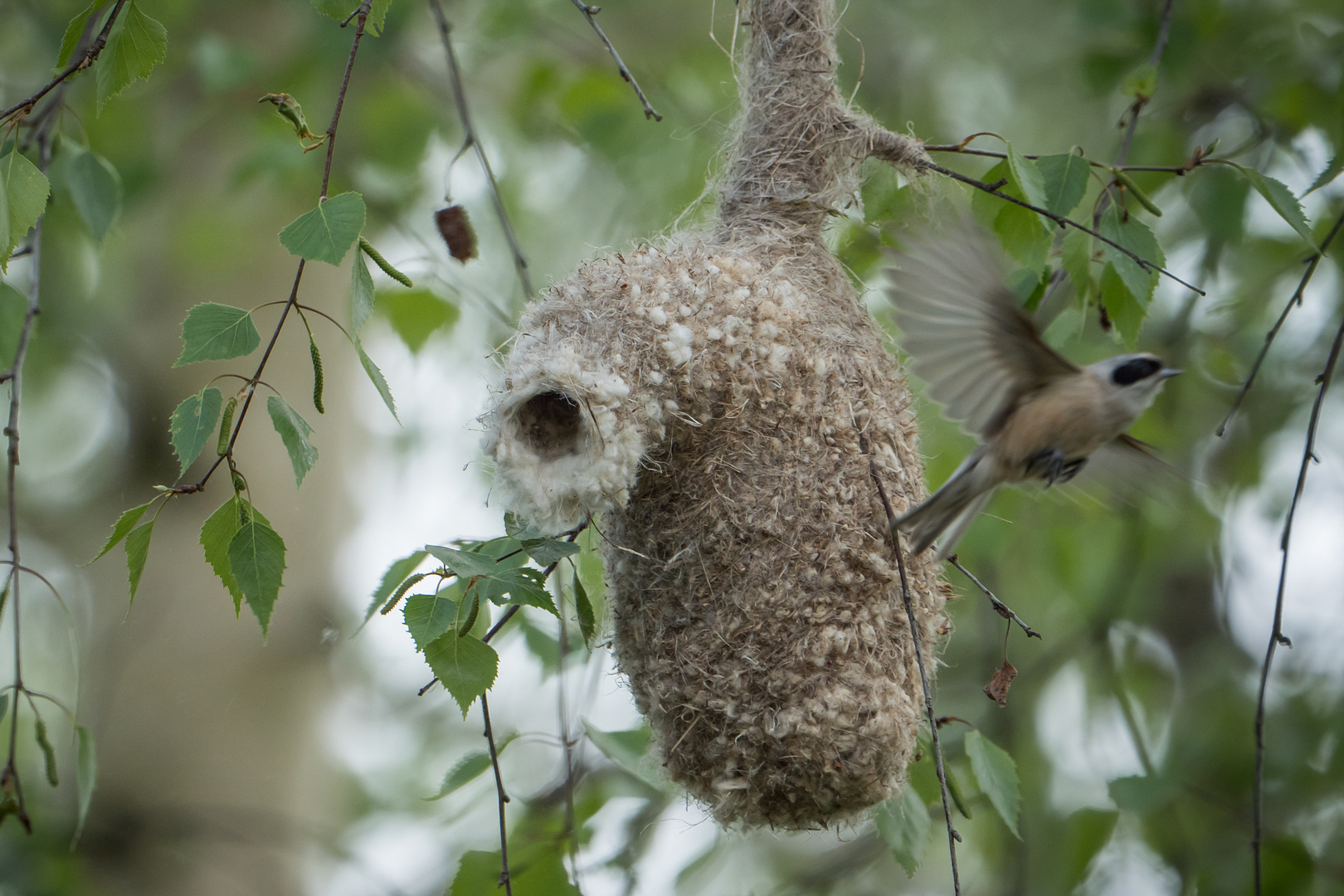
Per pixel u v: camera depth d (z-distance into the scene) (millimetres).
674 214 10398
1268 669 5766
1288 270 10211
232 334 4562
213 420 4641
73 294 11047
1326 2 10250
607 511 6133
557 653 7754
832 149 6602
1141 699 12352
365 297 4523
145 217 11242
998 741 10312
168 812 10352
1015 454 5578
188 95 11430
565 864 6664
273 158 9703
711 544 5828
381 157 10672
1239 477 10984
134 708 10625
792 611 5758
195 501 10914
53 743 12398
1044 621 11789
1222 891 8938
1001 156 6211
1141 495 7508
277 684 10844
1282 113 9703
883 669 5828
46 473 13156
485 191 11000
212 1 11211
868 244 7871
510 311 10305
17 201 4852
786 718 5695
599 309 5773
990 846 10805
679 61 11281
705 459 5848
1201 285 10016
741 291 5930
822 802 5809
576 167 12641
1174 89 10320
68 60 5152
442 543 5633
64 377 12875
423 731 13523
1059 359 5559
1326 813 10461
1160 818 9734
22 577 12664
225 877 10430
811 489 5832
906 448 6199
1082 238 6297
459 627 5035
